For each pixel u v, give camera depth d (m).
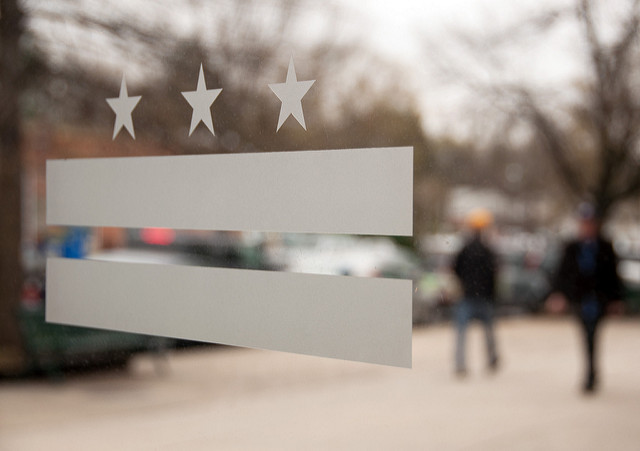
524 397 2.16
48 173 3.11
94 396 3.11
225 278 2.58
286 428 2.54
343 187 2.35
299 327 2.42
